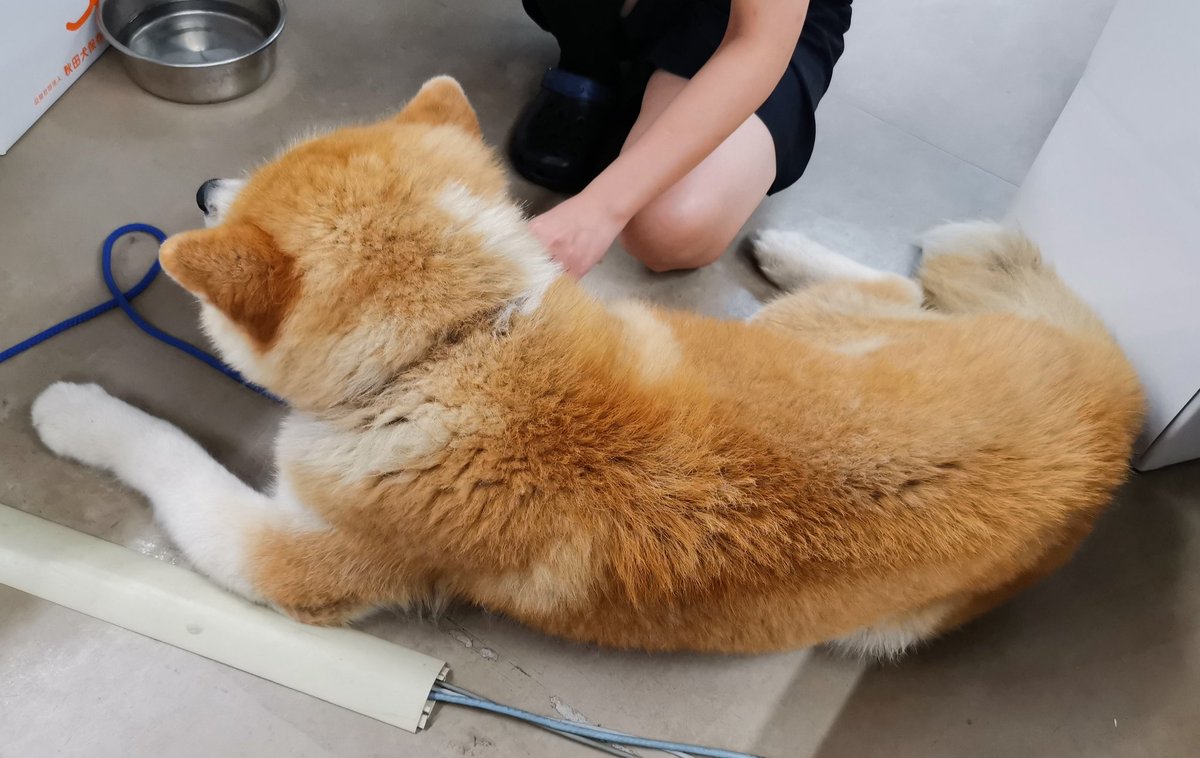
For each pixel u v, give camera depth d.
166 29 2.27
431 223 1.17
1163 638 1.76
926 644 1.71
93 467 1.66
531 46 2.44
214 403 1.79
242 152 2.11
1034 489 1.32
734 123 1.58
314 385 1.22
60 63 2.07
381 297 1.15
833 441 1.27
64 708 1.44
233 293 1.10
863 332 1.66
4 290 1.84
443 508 1.25
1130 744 1.63
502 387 1.20
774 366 1.38
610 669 1.61
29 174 1.99
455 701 1.52
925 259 2.08
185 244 1.06
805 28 2.01
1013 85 2.59
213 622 1.51
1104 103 1.80
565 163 2.12
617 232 1.59
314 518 1.44
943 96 2.53
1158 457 1.89
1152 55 1.66
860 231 2.25
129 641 1.51
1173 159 1.64
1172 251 1.68
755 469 1.24
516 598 1.38
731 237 2.01
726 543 1.23
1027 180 2.09
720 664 1.65
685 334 1.46
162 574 1.55
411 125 1.32
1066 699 1.67
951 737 1.62
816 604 1.31
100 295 1.87
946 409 1.33
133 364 1.80
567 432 1.20
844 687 1.65
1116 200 1.80
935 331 1.59
